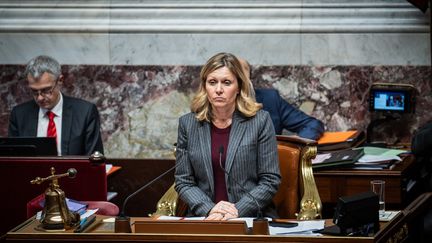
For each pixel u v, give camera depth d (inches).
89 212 486.0
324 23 733.9
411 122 733.3
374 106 721.6
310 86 742.5
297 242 415.8
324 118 743.7
